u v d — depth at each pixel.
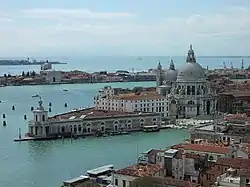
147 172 188.88
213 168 194.75
